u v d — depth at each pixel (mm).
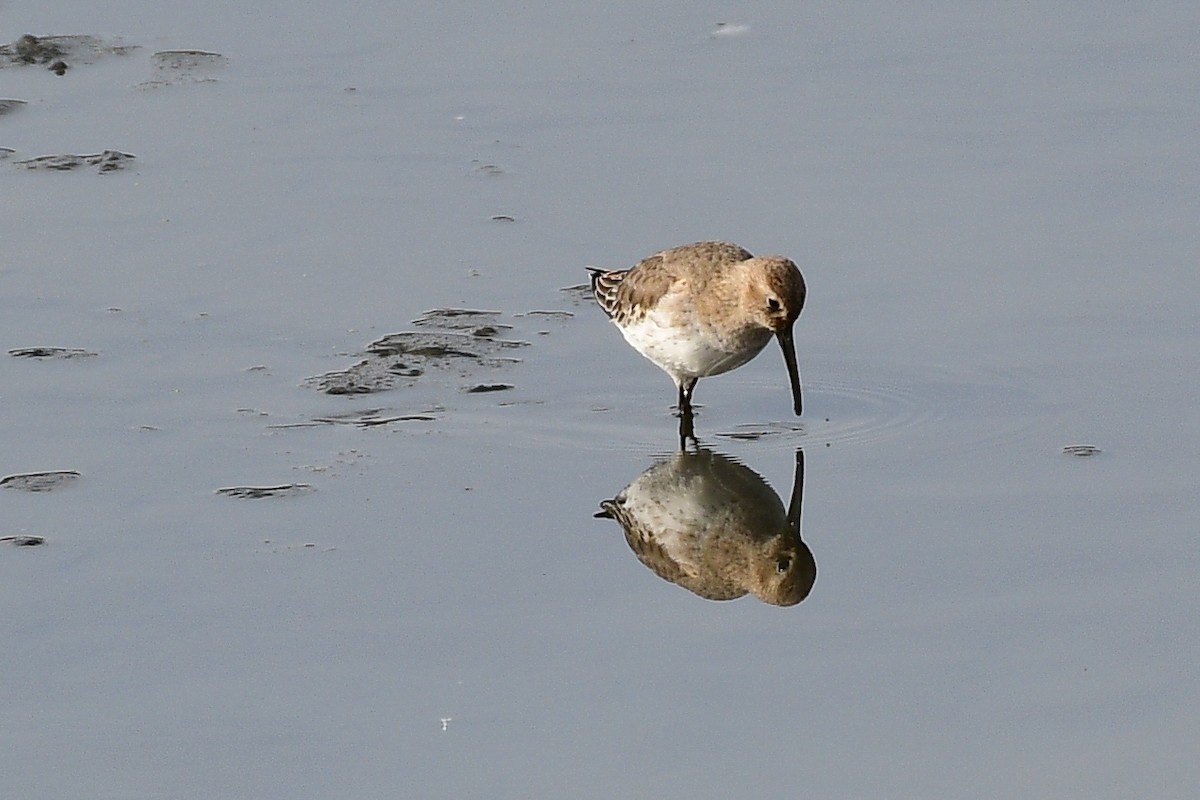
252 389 12914
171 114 18141
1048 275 14234
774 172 16391
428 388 12969
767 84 18578
